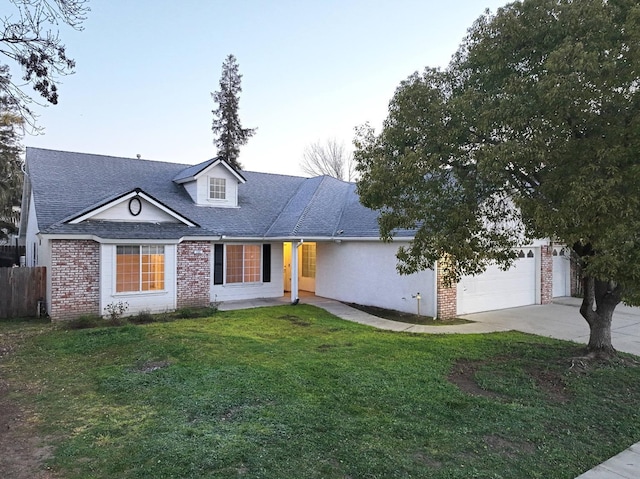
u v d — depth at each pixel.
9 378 7.09
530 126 6.16
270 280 17.86
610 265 5.45
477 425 5.20
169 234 14.20
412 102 7.65
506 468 4.19
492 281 14.82
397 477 3.94
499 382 6.86
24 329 11.15
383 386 6.51
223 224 16.61
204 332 10.50
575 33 5.93
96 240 12.70
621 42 5.61
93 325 11.63
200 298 15.04
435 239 7.28
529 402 6.08
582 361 7.82
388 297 14.90
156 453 4.30
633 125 5.28
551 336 10.57
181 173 18.56
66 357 8.39
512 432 5.04
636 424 5.38
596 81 5.56
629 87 5.64
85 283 12.68
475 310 14.28
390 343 9.50
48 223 12.76
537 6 6.40
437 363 7.86
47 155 16.27
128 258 13.41
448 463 4.25
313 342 9.62
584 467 4.30
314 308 15.01
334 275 17.52
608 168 5.35
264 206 19.23
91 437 4.76
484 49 6.98
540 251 16.19
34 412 5.58
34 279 13.39
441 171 7.45
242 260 17.08
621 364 7.76
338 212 18.56
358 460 4.22
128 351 8.70
